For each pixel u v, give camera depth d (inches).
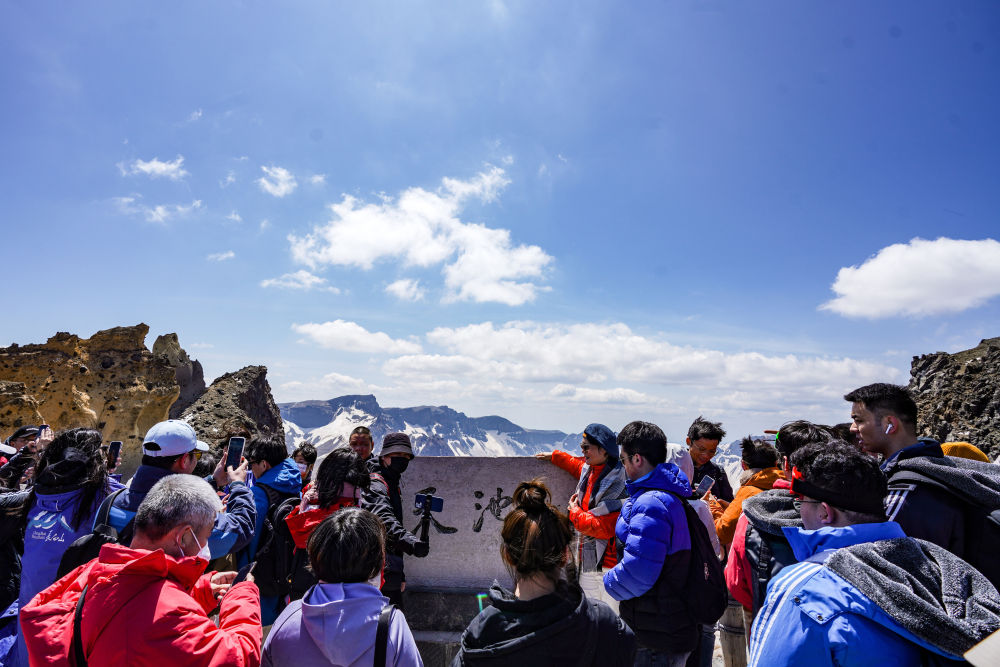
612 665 108.3
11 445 289.6
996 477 128.3
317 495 193.9
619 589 163.8
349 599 114.6
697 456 277.0
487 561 255.9
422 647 237.3
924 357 1872.5
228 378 2874.0
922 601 84.0
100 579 109.0
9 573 194.5
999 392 1414.9
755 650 98.5
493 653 105.7
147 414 2338.8
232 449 202.1
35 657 106.0
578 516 210.1
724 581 169.0
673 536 163.9
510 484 258.4
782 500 146.0
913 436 154.1
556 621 105.5
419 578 259.6
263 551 204.8
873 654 85.8
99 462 174.4
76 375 2258.9
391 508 206.8
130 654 100.0
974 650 74.0
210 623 109.0
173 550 117.2
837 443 111.9
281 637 114.3
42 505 168.2
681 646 163.2
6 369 2145.7
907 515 130.6
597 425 217.2
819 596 92.7
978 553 121.6
